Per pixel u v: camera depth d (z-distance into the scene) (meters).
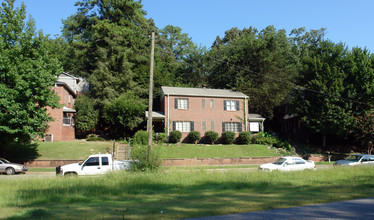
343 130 34.88
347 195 10.97
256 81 48.19
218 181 14.94
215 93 42.06
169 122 38.69
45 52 27.14
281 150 36.06
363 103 34.38
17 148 30.89
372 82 34.19
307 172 17.38
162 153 31.67
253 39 48.88
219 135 40.38
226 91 44.38
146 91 45.81
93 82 43.41
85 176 16.47
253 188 13.22
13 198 10.94
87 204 9.99
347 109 34.97
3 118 24.23
